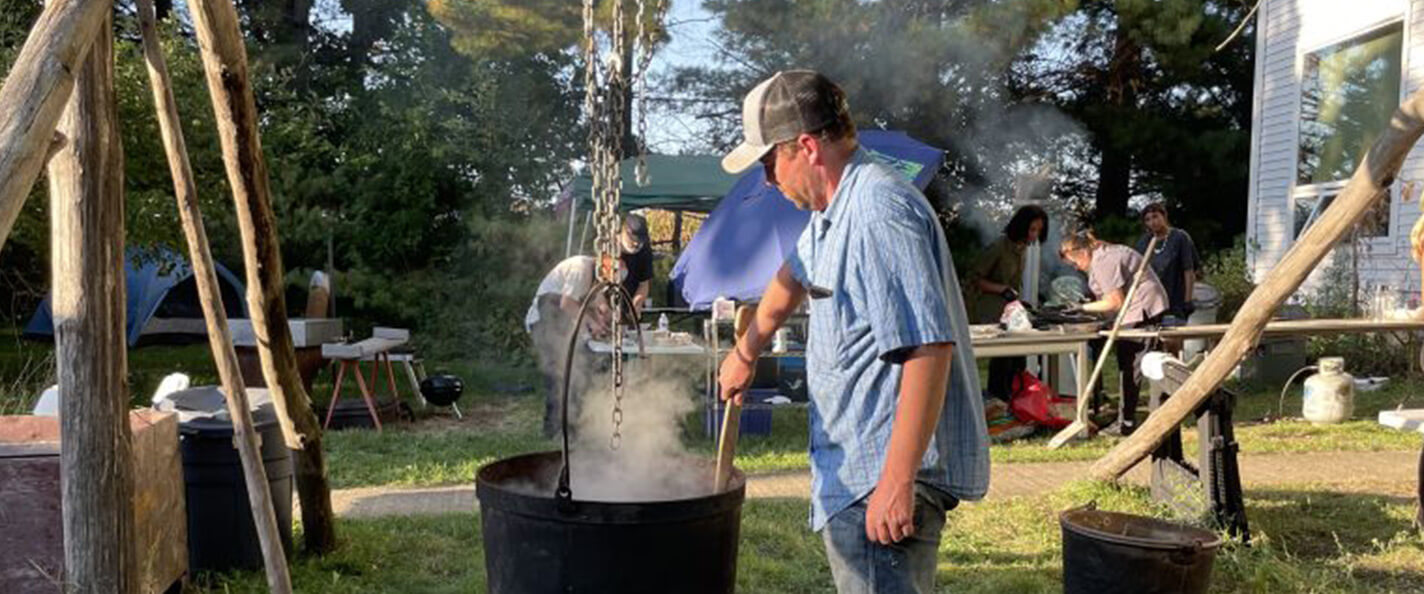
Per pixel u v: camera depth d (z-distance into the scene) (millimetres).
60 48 2098
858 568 2297
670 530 2270
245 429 2680
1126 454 5398
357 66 17734
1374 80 10945
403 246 13594
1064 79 18844
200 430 4191
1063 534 3857
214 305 2656
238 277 13492
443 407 9430
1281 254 12047
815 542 4836
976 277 8609
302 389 4418
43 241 8195
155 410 4219
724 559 2414
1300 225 11859
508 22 13031
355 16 17828
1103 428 8117
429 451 7254
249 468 2686
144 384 10328
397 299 13570
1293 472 6359
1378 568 4445
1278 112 12211
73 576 3107
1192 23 14906
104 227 3027
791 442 7531
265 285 4090
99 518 3100
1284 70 12109
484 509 2418
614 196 2576
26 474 3459
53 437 3807
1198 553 3549
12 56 7730
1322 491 5777
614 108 2592
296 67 15289
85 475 3082
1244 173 17594
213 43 3434
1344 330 7023
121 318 3111
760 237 8266
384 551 4711
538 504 2260
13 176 1995
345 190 13578
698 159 11398
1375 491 5793
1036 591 4219
